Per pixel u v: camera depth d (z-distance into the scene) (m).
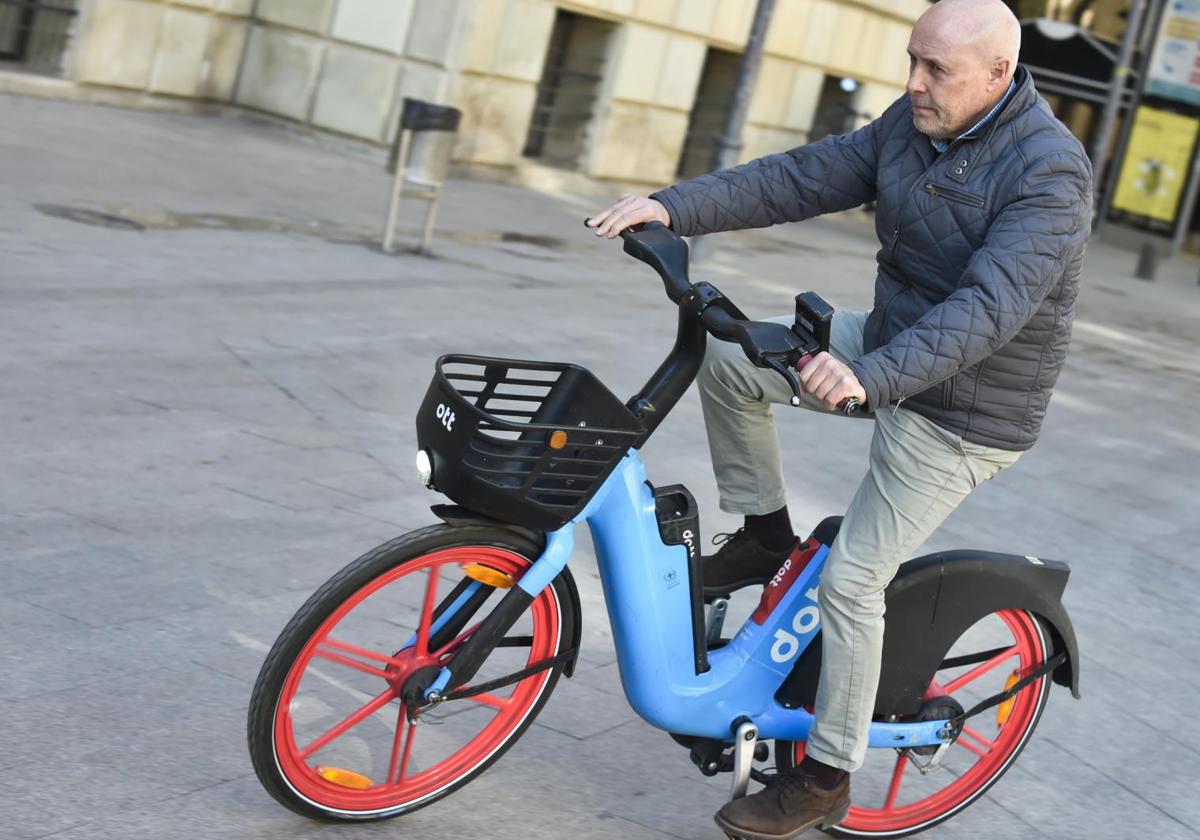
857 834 3.37
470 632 2.97
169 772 3.07
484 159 14.90
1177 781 3.98
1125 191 21.84
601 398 2.75
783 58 18.70
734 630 4.41
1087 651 4.86
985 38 2.66
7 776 2.94
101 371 5.86
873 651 3.00
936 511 2.95
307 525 4.68
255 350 6.62
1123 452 8.11
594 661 4.05
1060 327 2.84
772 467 3.19
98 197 9.27
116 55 13.27
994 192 2.73
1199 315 15.80
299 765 2.88
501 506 2.72
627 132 16.75
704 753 3.14
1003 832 3.52
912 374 2.61
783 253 14.20
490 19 14.19
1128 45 18.62
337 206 11.08
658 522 2.92
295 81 14.55
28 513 4.36
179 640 3.70
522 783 3.31
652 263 2.79
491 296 8.92
